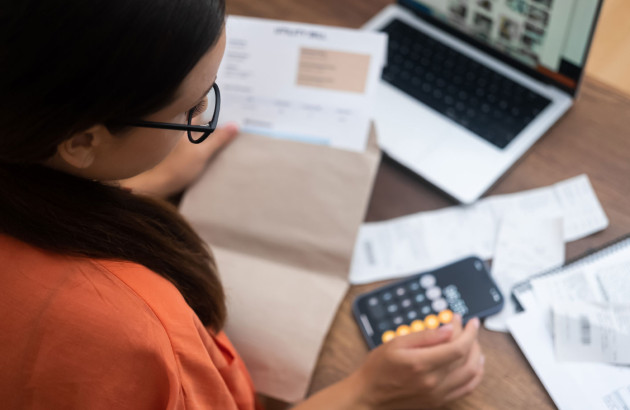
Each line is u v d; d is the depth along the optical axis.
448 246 0.65
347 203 0.66
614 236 0.62
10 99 0.29
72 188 0.39
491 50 0.72
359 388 0.55
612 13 0.83
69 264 0.39
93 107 0.30
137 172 0.39
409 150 0.70
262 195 0.67
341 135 0.68
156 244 0.45
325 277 0.64
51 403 0.41
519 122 0.69
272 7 0.84
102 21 0.27
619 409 0.52
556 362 0.55
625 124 0.69
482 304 0.59
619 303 0.56
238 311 0.62
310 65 0.69
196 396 0.45
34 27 0.27
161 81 0.30
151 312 0.40
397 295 0.61
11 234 0.38
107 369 0.39
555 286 0.59
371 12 0.82
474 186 0.66
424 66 0.75
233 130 0.70
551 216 0.64
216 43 0.33
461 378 0.54
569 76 0.67
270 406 0.61
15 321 0.38
